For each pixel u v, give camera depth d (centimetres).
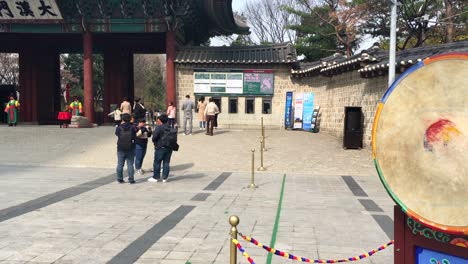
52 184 1070
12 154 1599
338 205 855
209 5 2634
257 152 1662
